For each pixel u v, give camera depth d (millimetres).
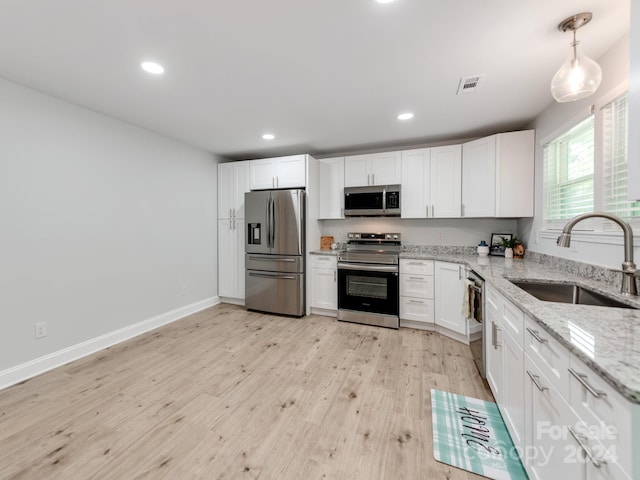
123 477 1379
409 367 2424
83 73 2031
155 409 1886
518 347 1417
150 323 3295
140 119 2912
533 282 1904
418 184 3547
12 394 2045
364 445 1574
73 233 2576
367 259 3471
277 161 3914
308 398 1999
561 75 1438
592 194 1989
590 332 956
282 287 3775
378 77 2084
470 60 1871
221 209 4285
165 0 1353
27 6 1388
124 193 3006
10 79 2125
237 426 1727
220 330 3287
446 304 3053
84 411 1861
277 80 2127
